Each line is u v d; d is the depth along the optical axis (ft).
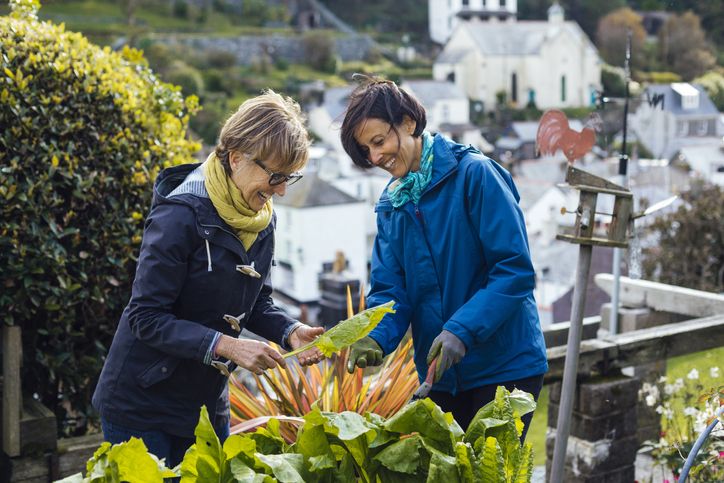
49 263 9.93
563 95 205.98
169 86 11.73
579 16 204.85
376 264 7.68
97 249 10.45
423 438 4.48
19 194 9.71
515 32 227.20
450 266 7.16
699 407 10.81
